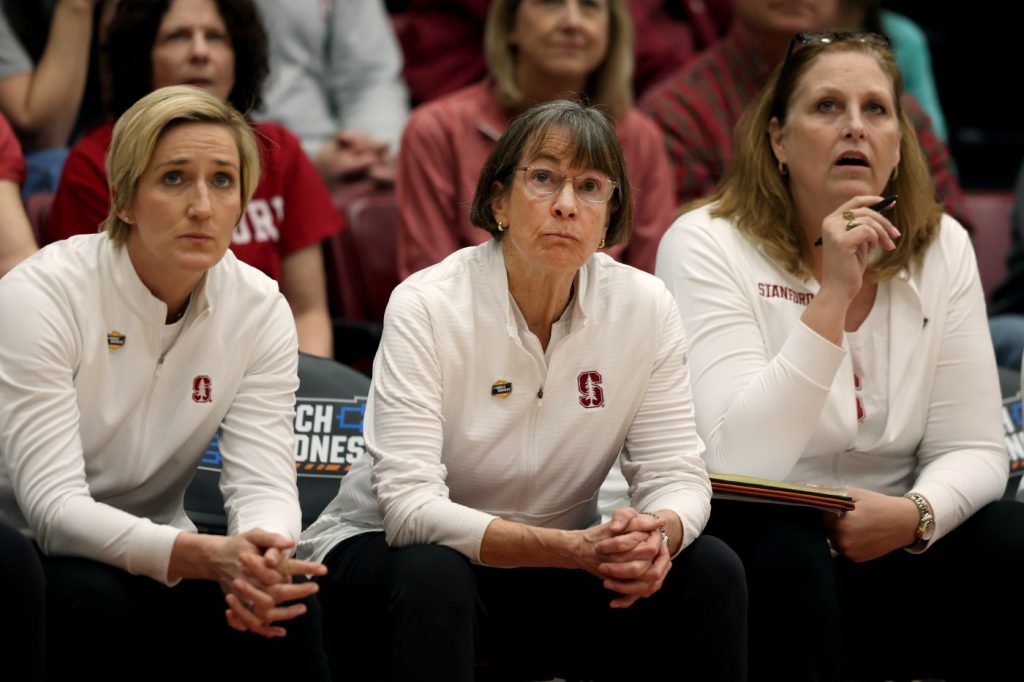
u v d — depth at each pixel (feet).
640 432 31.96
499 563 29.19
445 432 31.22
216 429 31.24
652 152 48.93
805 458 35.55
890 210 36.40
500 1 48.34
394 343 30.60
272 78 54.85
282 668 29.07
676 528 29.73
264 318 31.14
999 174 72.18
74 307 29.50
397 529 29.53
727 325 35.40
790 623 30.81
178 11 41.83
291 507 30.19
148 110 28.86
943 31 74.49
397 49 59.06
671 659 30.07
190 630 29.63
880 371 35.78
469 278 31.37
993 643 33.35
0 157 40.83
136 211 29.14
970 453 35.32
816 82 35.68
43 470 28.58
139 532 28.07
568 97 32.17
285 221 43.55
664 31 62.39
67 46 46.83
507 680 32.76
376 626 29.43
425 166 47.26
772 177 36.65
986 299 54.49
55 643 27.66
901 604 34.71
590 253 30.25
